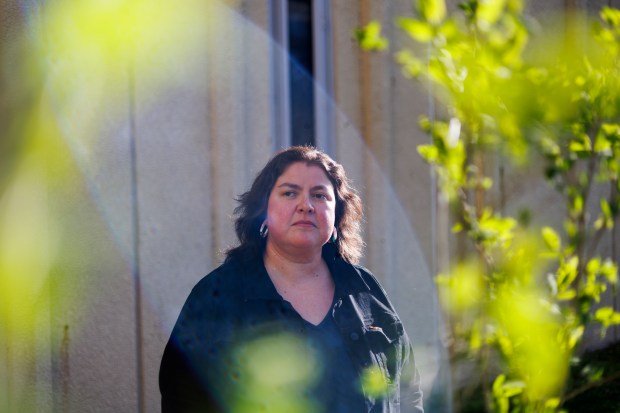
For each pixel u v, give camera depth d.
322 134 6.11
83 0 4.35
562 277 3.72
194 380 3.05
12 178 3.97
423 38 3.57
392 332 3.32
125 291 4.66
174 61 4.91
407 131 6.38
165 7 4.84
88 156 4.44
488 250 3.73
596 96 3.77
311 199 3.17
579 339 3.87
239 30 5.24
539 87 3.62
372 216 6.19
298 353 3.03
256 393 2.99
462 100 3.57
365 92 6.28
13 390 3.94
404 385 3.44
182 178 4.96
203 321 3.08
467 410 5.52
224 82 5.15
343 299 3.23
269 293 3.11
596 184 7.55
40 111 4.11
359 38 4.34
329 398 3.03
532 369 3.52
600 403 6.28
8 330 3.92
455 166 3.72
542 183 7.43
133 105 4.70
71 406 4.38
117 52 4.58
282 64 5.80
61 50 4.23
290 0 5.94
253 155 5.36
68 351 4.36
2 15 3.91
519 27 3.61
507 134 3.62
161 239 4.85
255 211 3.24
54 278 4.26
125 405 4.66
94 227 4.48
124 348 4.65
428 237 6.50
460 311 3.86
